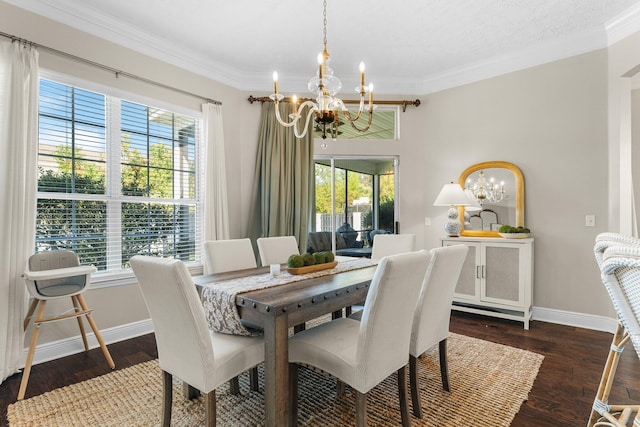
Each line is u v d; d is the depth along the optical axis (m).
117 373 2.34
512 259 3.30
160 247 3.39
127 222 3.13
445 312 2.03
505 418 1.79
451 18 2.91
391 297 1.48
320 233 4.33
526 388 2.10
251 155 4.14
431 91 4.26
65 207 2.76
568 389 2.08
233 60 3.73
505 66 3.68
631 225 3.02
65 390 2.11
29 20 2.51
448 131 4.12
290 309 1.55
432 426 1.72
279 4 2.71
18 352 2.35
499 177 3.72
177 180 3.54
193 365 1.48
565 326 3.26
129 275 3.05
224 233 3.78
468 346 2.77
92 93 2.91
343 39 3.27
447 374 2.06
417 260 1.58
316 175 4.35
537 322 3.40
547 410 1.86
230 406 1.92
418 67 3.94
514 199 3.61
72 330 2.71
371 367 1.49
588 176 3.22
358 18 2.90
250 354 1.65
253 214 4.09
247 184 4.13
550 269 3.43
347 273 2.28
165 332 1.57
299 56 3.64
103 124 2.98
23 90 2.40
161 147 3.41
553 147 3.41
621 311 0.99
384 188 4.39
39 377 2.29
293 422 1.73
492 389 2.09
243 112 4.11
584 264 3.24
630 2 2.69
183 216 3.59
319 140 4.29
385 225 4.40
